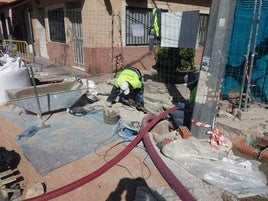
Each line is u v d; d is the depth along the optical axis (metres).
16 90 5.49
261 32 5.77
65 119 5.44
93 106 6.22
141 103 6.12
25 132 4.78
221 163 3.76
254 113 5.24
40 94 5.58
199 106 4.29
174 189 3.12
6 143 4.51
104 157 4.08
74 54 10.76
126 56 9.94
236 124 5.00
